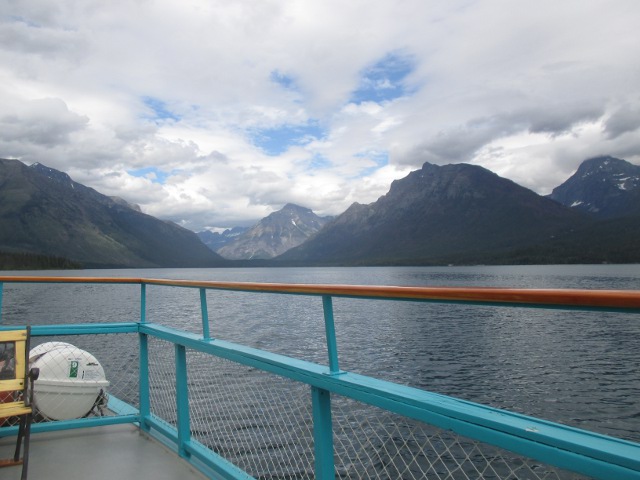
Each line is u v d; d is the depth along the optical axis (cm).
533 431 154
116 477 367
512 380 1791
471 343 2680
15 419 459
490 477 741
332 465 255
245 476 318
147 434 455
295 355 2281
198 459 378
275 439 803
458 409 181
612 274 11231
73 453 414
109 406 530
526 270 16500
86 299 5691
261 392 942
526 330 3244
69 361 479
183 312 4275
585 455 139
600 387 1655
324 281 10444
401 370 1992
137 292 7419
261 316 4028
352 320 3950
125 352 1294
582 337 2872
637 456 129
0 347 365
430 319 3988
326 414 257
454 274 13975
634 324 3469
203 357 938
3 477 366
